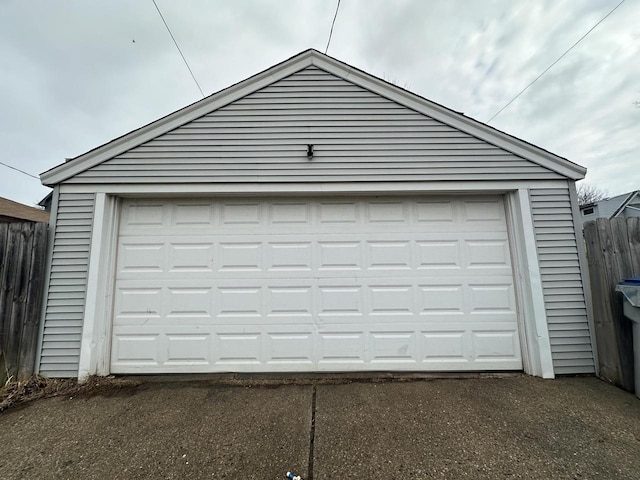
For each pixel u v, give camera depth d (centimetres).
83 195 332
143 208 347
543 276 322
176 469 181
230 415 240
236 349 329
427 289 338
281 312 335
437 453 192
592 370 308
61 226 326
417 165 343
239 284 338
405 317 334
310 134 347
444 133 346
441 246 344
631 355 275
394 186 340
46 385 294
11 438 215
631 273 289
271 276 339
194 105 345
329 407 250
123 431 222
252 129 346
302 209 351
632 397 262
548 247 328
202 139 343
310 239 346
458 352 329
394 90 351
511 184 338
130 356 325
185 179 337
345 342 331
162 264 338
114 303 331
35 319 309
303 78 354
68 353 308
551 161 337
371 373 322
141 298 332
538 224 331
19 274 313
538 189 337
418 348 330
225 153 343
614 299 289
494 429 218
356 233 346
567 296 319
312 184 341
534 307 316
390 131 347
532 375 312
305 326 333
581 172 335
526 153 339
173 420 235
